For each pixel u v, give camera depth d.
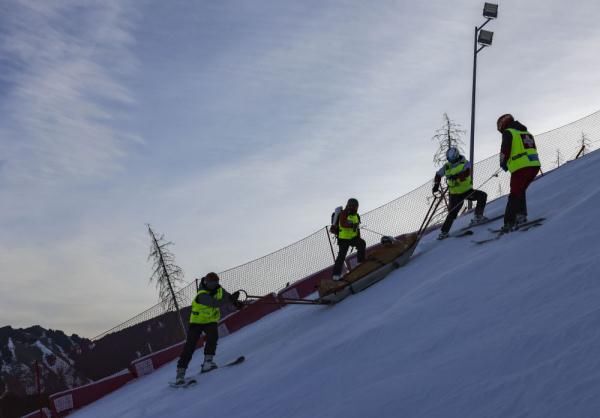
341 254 10.87
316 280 17.00
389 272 10.02
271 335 10.84
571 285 5.30
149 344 17.61
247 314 16.72
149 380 13.88
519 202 8.27
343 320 8.49
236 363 9.59
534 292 5.54
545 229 7.30
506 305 5.57
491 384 4.23
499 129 8.59
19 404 16.45
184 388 9.43
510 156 8.30
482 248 8.37
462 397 4.24
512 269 6.52
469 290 6.51
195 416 7.02
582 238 6.40
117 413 10.28
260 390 6.79
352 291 9.99
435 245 10.48
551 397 3.71
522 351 4.47
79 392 14.72
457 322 5.75
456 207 10.50
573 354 4.05
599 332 4.17
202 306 9.96
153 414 8.55
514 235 8.02
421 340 5.76
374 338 6.46
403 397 4.67
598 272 5.27
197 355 14.18
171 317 17.80
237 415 6.27
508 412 3.78
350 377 5.76
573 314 4.67
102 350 17.45
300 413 5.46
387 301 8.20
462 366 4.71
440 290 6.98
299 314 11.60
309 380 6.24
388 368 5.49
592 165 10.83
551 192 10.06
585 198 7.79
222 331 16.39
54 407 14.41
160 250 31.75
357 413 4.77
